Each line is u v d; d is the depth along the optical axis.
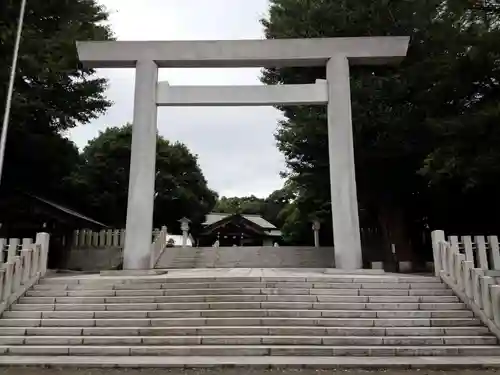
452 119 13.43
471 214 16.77
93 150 29.19
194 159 36.81
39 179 20.11
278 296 8.71
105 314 8.16
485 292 7.90
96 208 26.55
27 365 6.40
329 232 28.73
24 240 9.66
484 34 13.07
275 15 19.25
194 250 20.30
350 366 6.31
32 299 8.75
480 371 6.18
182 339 7.32
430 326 7.86
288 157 20.75
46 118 17.19
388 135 16.50
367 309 8.40
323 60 13.05
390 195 19.33
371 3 16.44
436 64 15.09
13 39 13.77
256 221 38.41
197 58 12.79
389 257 19.52
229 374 6.02
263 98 12.66
